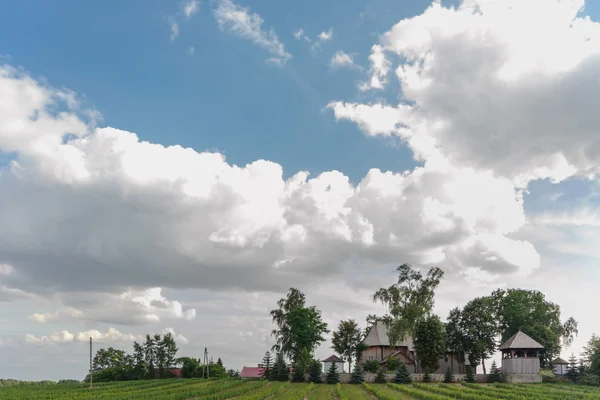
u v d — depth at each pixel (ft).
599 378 265.13
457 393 206.59
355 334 357.00
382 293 298.97
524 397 188.34
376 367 301.84
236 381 297.53
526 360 282.36
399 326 287.89
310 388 246.47
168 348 397.19
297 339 310.86
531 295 332.80
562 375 290.35
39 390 264.72
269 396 216.54
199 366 385.29
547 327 312.71
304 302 330.75
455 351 327.06
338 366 348.38
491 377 284.20
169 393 232.73
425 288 297.12
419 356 289.53
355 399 202.69
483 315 321.11
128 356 442.09
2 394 238.27
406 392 223.10
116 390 258.98
